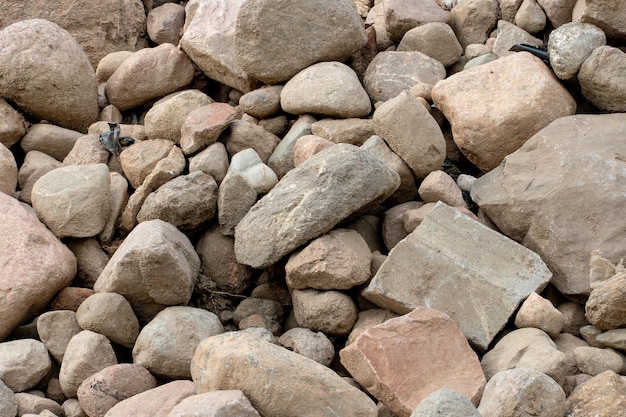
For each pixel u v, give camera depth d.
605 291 3.06
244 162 3.54
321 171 3.30
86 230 3.46
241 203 3.45
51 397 3.15
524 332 3.07
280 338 3.20
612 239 3.26
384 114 3.49
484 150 3.54
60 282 3.30
